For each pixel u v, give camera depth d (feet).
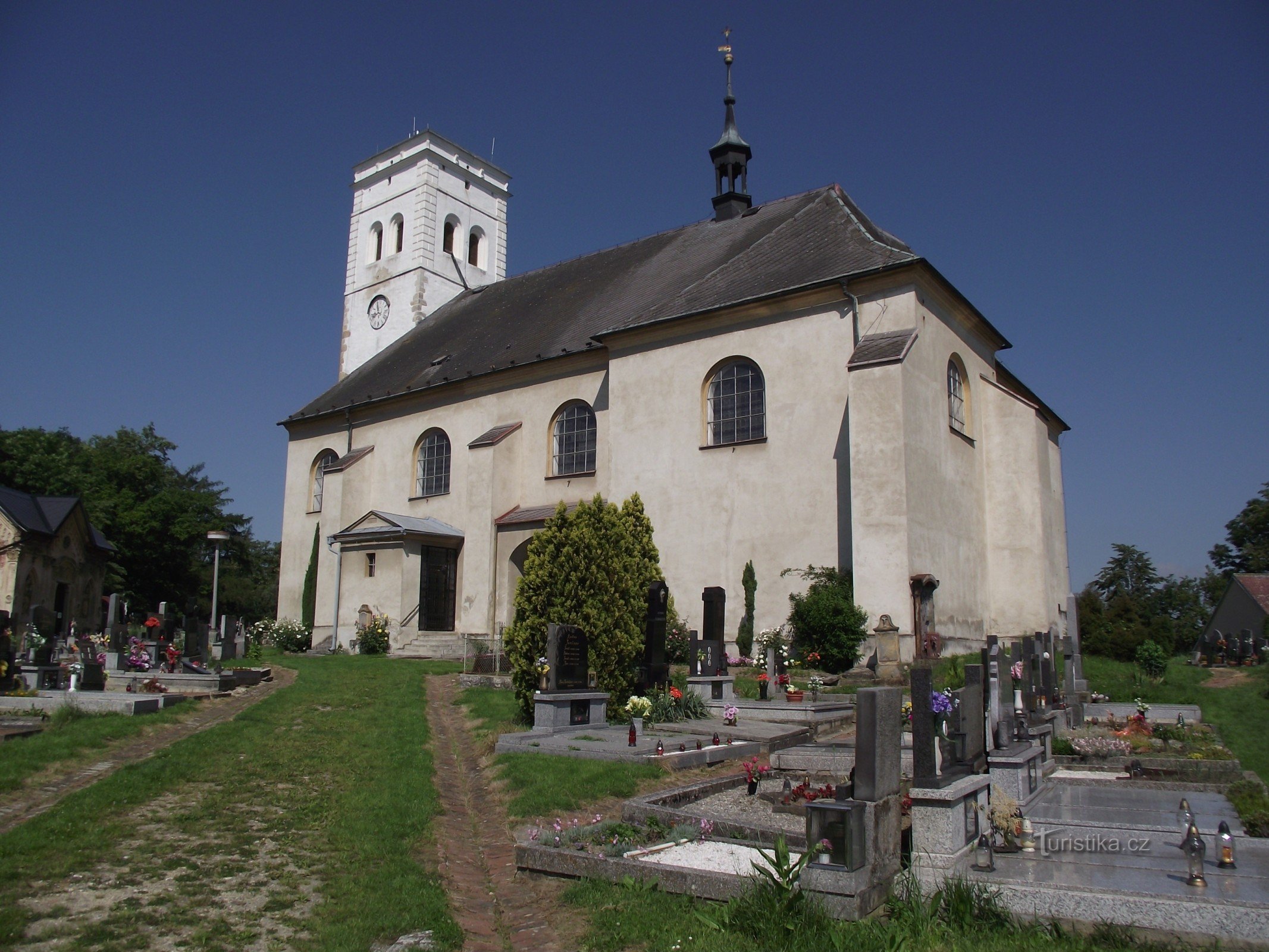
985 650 33.06
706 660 60.64
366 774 36.65
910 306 75.00
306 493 129.49
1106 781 36.37
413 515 113.60
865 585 70.64
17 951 18.75
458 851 28.43
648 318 90.53
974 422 87.45
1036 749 34.45
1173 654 112.16
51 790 32.58
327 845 27.22
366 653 99.91
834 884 20.72
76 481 154.61
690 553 83.51
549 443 101.04
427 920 21.76
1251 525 177.27
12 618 100.32
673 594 83.82
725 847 26.11
